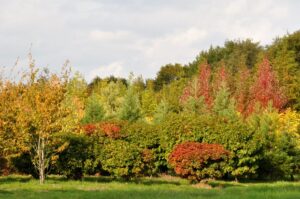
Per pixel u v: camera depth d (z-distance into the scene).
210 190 22.28
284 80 64.25
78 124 30.86
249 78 68.12
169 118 33.66
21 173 28.61
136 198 17.62
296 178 33.66
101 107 44.34
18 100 25.61
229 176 32.03
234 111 44.19
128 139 32.88
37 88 25.66
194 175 26.19
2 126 24.91
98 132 32.44
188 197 18.11
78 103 43.62
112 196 18.31
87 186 23.14
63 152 26.72
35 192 20.03
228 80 70.31
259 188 22.94
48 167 27.19
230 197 17.91
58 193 19.42
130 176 26.45
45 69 25.95
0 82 25.98
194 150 25.89
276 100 56.12
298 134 39.09
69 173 26.83
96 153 26.75
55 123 25.20
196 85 61.59
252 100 57.72
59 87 25.42
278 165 32.72
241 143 30.22
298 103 61.59
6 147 25.14
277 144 33.38
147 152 26.72
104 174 29.39
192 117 32.56
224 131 30.62
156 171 31.88
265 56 71.06
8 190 20.84
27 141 25.31
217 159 26.17
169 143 31.84
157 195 18.83
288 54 68.25
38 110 24.61
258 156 30.95
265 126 34.44
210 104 58.50
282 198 17.31
